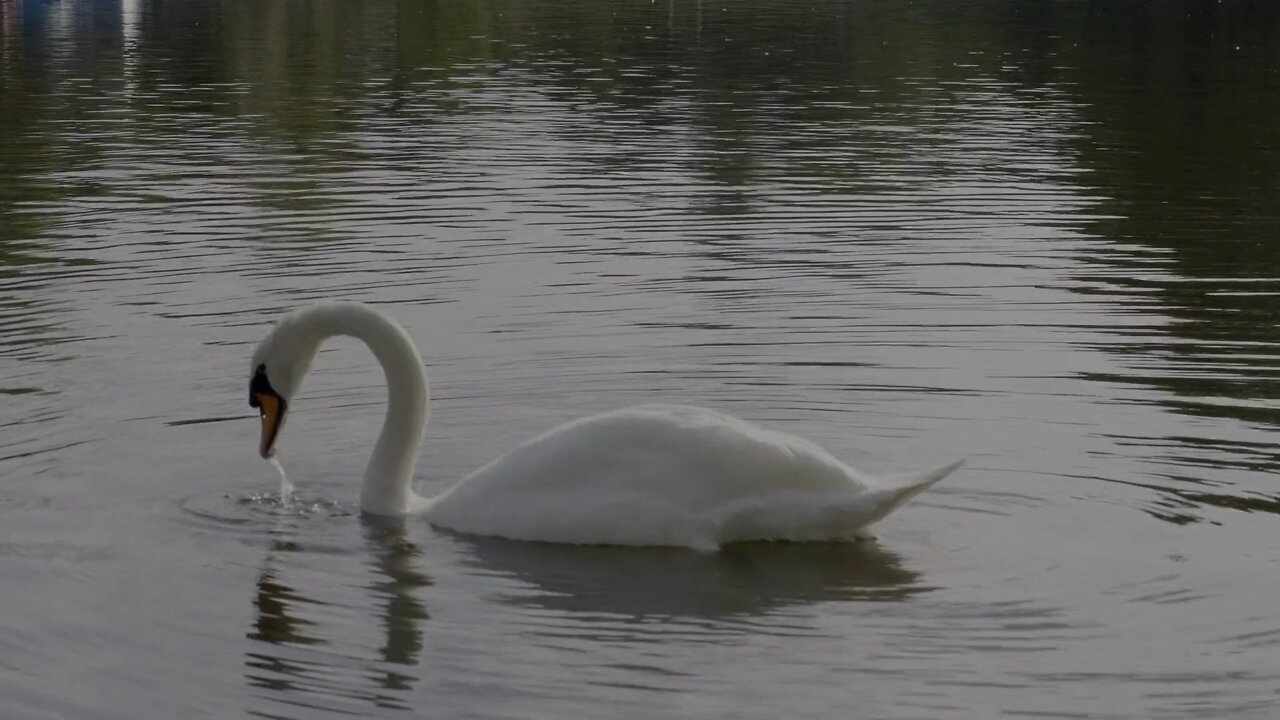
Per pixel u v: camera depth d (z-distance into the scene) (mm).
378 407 13711
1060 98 35219
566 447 10914
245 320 16219
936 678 8836
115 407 13438
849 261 19016
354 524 11148
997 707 8508
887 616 9609
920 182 24453
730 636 9367
